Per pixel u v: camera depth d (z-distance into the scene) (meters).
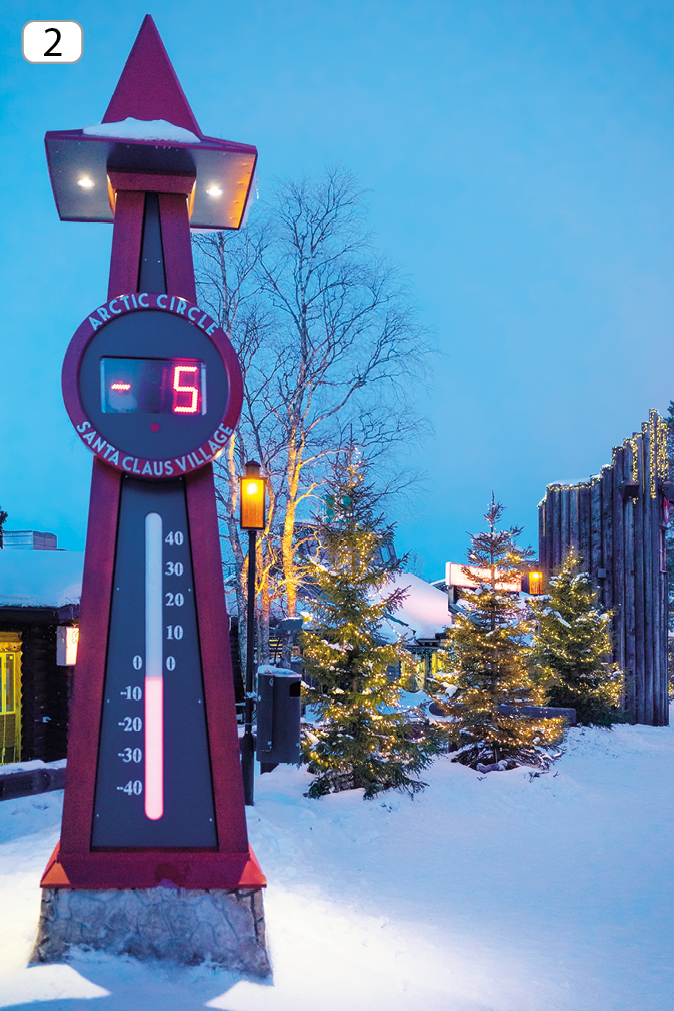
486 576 15.00
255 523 10.31
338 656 12.02
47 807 10.67
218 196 6.17
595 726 20.08
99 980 4.57
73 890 4.93
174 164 5.60
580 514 24.47
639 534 23.50
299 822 9.97
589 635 20.14
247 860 5.11
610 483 24.02
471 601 14.80
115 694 5.27
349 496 12.72
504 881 8.35
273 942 5.46
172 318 5.41
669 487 23.48
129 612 5.35
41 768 11.51
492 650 14.45
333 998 4.82
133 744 5.23
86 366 5.33
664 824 11.00
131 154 5.45
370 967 5.48
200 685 5.34
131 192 5.70
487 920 7.11
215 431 5.38
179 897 4.98
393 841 9.82
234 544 19.59
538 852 9.53
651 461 23.58
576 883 8.30
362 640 12.12
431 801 11.79
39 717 14.07
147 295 5.37
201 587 5.39
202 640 5.34
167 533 5.45
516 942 6.58
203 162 5.58
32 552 15.44
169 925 4.94
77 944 4.87
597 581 23.86
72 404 5.29
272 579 20.25
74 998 4.32
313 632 12.51
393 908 7.21
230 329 20.61
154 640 5.34
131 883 4.96
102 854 5.04
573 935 6.82
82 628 5.27
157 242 5.69
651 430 23.70
